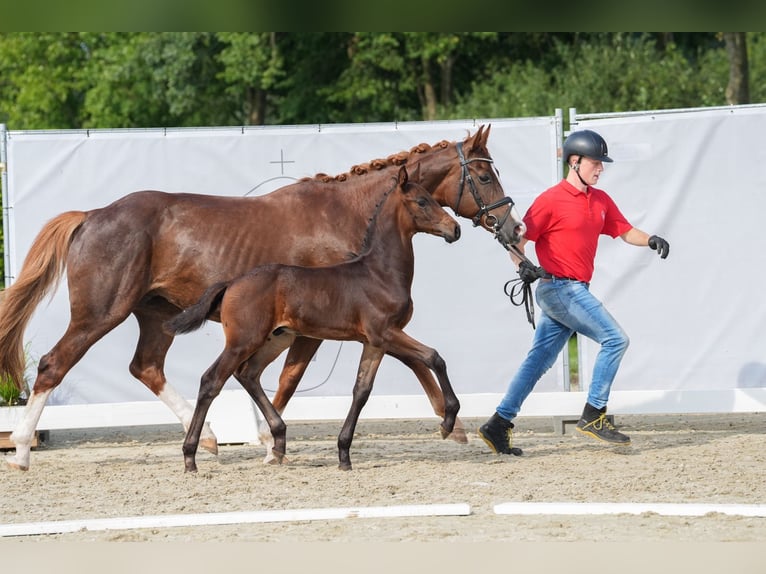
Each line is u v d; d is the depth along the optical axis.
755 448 11.00
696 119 12.51
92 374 12.79
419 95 35.28
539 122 12.70
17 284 10.61
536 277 10.36
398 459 10.85
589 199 10.44
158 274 10.56
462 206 10.83
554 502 8.53
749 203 12.48
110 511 8.64
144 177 12.72
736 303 12.51
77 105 40.12
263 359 10.55
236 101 36.56
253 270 9.86
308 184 10.80
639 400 12.27
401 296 10.01
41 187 12.64
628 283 12.63
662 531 7.51
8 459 10.66
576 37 32.62
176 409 11.09
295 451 11.62
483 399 12.24
